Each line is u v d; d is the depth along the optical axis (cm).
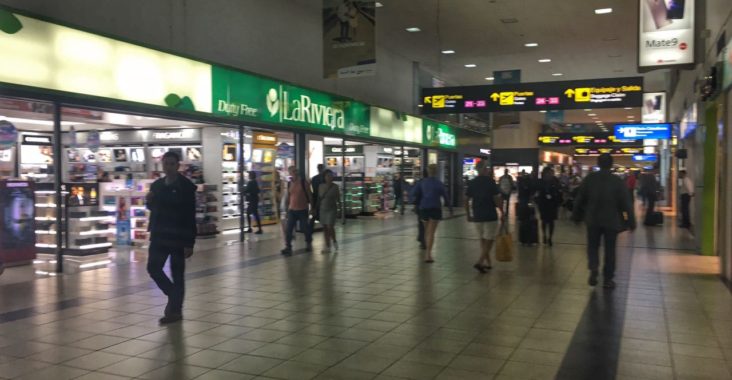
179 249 613
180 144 1472
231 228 1502
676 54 901
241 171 1254
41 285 791
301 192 1105
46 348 514
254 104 1243
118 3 929
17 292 746
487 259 923
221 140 1427
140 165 1506
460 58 2081
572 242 1291
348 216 1927
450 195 2683
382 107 1884
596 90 1596
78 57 831
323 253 1108
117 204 1172
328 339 539
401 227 1627
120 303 687
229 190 1498
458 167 2716
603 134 3950
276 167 1703
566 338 539
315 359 482
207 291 757
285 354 495
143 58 950
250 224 1439
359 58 1139
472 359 480
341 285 796
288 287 783
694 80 1309
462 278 847
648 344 520
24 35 750
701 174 1092
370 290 762
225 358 485
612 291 752
